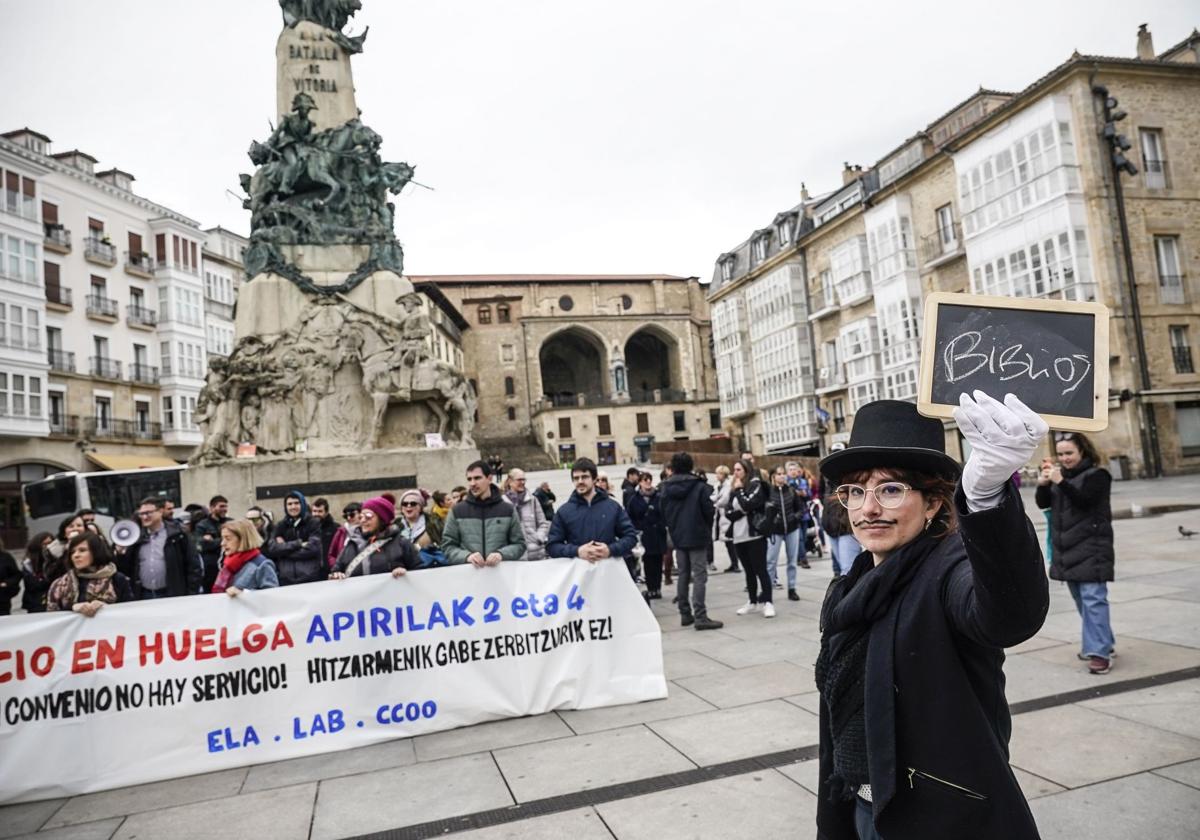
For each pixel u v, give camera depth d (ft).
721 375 200.64
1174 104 96.07
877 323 134.31
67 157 150.92
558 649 19.24
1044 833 11.12
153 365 157.38
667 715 17.87
